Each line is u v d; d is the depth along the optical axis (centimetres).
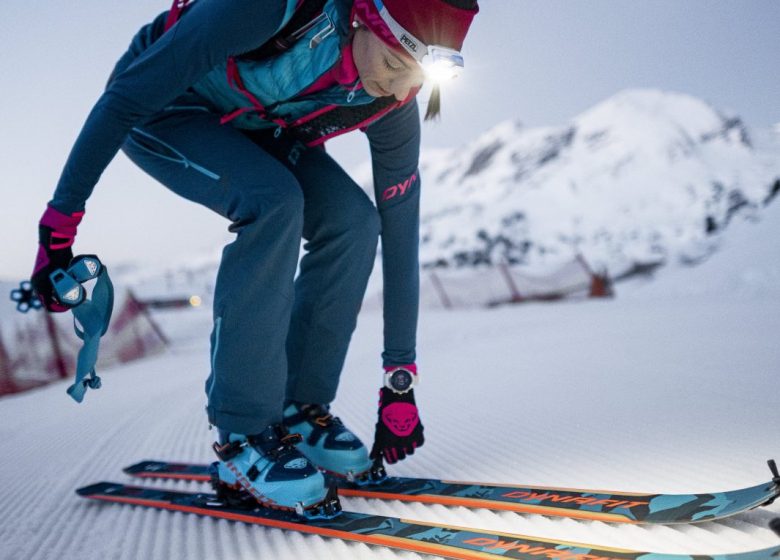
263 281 143
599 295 1684
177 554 132
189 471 207
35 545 152
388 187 166
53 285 133
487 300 1773
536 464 177
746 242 2108
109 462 256
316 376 173
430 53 115
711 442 178
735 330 496
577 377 345
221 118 161
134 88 132
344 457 167
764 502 106
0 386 696
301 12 131
